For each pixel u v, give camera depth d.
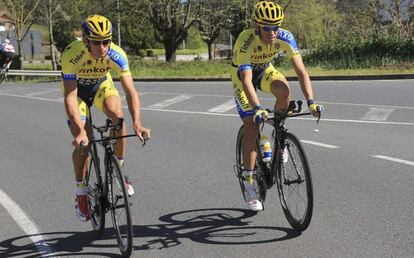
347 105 11.76
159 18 35.91
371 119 9.87
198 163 7.07
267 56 4.66
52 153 8.14
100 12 40.88
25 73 28.48
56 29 49.88
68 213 5.20
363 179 5.89
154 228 4.65
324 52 23.91
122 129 4.28
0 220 5.04
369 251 3.93
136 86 20.28
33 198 5.75
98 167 4.31
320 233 4.32
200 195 5.61
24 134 9.94
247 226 4.59
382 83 16.08
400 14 26.12
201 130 9.59
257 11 4.28
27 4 36.56
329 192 5.46
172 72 26.91
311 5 40.69
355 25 28.22
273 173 4.61
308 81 4.43
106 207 4.25
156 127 10.12
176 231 4.55
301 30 40.94
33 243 4.42
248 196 4.73
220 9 37.12
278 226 4.54
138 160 7.39
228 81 21.56
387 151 7.20
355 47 22.88
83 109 4.40
